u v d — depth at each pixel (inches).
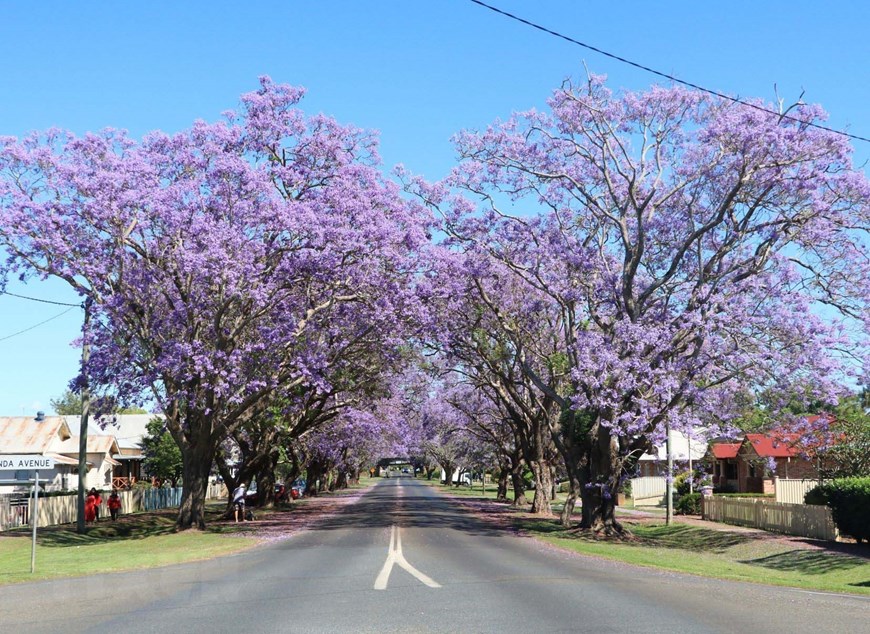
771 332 1013.8
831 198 1012.5
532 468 1750.7
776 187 1053.2
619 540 1137.4
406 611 447.2
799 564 914.1
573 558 810.2
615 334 1087.0
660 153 1139.9
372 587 547.5
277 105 1173.7
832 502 1063.0
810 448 1317.7
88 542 1144.8
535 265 1214.3
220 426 1222.9
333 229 1077.8
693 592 536.7
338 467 3346.5
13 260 1040.8
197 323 1123.3
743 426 1127.6
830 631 392.5
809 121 992.2
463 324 1353.3
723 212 1034.1
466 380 1929.1
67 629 408.5
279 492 2391.7
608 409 1075.3
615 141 1159.6
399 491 3572.8
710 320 1008.2
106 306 1091.9
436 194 1223.5
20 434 1998.0
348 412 1909.4
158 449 2425.0
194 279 1096.2
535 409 1753.2
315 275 1114.1
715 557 1037.2
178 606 479.8
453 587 546.6
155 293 1177.4
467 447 3051.2
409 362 1560.0
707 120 1092.5
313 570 666.2
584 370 1072.2
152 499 1963.6
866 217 1002.7
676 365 1034.1
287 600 494.3
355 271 1148.5
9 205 1040.8
